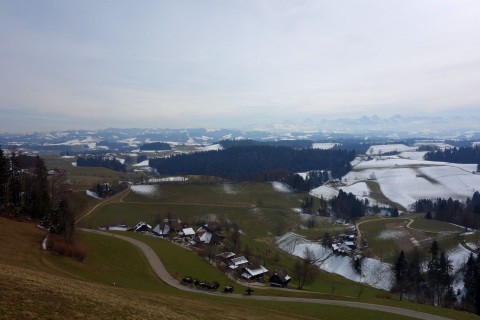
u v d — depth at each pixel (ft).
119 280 230.68
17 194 348.38
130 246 343.05
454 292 379.35
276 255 487.20
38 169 385.91
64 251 247.09
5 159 333.83
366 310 243.40
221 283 311.27
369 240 564.30
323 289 367.86
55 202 399.24
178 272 304.30
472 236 505.25
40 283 121.19
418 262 429.38
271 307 227.81
